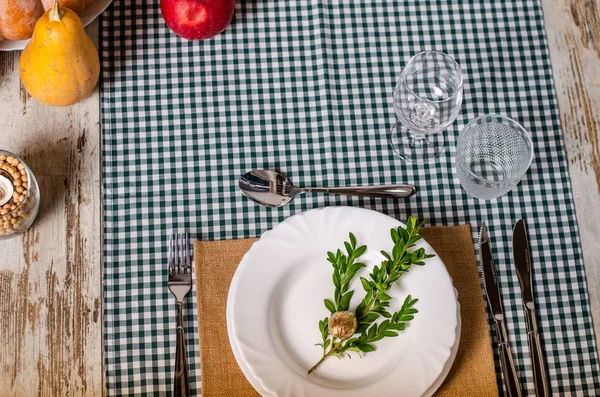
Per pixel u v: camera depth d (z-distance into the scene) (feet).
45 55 2.49
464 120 3.01
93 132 2.93
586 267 2.87
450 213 2.88
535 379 2.63
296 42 3.06
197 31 2.84
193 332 2.68
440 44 3.10
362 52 3.07
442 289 2.52
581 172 3.00
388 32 3.10
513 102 3.04
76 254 2.80
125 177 2.85
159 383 2.65
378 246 2.56
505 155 2.90
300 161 2.93
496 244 2.85
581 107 3.09
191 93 2.97
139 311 2.71
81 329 2.74
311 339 2.57
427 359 2.45
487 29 3.13
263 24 3.06
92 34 3.00
